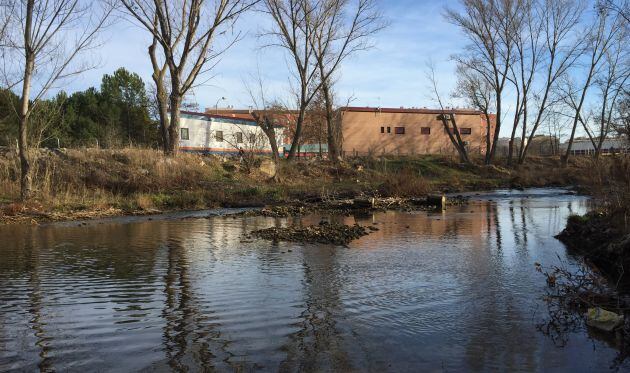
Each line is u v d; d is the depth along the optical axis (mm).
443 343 5434
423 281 8188
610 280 8289
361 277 8469
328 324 6047
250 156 33219
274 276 8555
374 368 4777
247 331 5793
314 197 25641
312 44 37219
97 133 41219
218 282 8141
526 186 38969
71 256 10516
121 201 21609
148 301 7039
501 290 7602
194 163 30500
